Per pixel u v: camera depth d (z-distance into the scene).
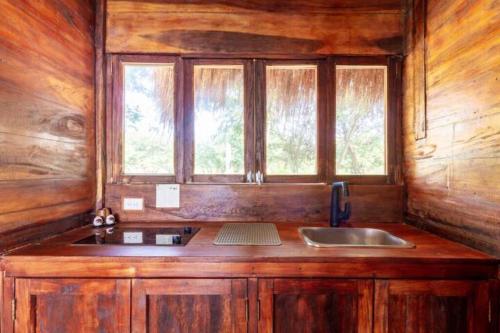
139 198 1.81
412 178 1.71
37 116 1.31
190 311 1.14
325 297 1.14
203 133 1.84
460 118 1.29
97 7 1.79
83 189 1.67
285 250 1.20
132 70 1.83
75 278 1.14
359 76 1.82
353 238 1.66
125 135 1.84
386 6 1.81
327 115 1.81
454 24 1.33
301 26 1.81
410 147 1.72
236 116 1.83
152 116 1.83
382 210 1.79
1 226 1.13
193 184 1.81
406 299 1.14
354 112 1.82
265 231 1.54
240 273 1.14
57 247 1.24
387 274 1.14
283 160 1.83
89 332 1.14
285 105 1.83
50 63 1.39
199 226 1.68
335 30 1.81
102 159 1.80
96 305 1.14
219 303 1.15
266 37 1.81
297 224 1.73
